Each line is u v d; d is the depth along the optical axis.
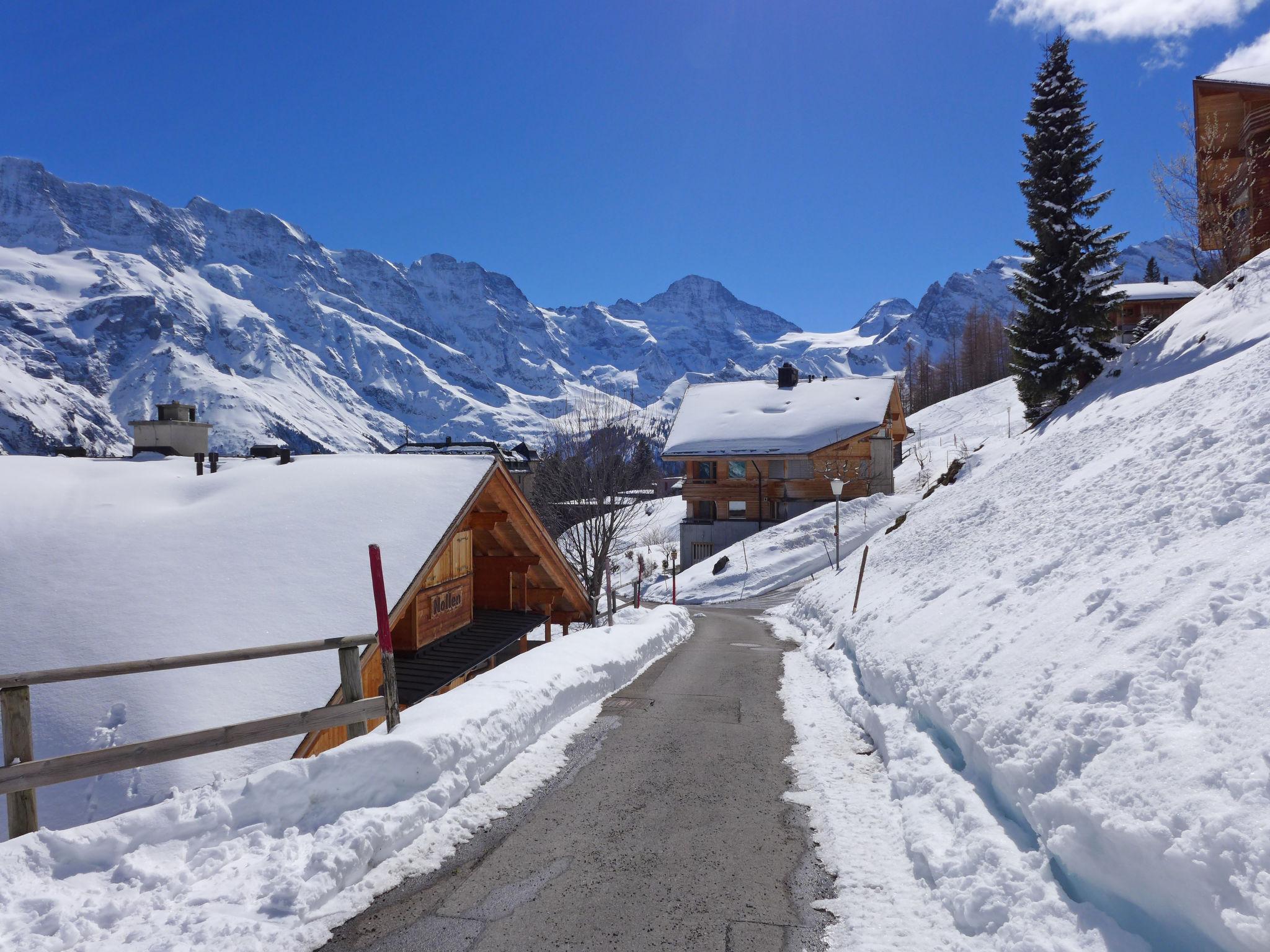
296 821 5.33
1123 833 3.68
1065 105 30.89
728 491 52.91
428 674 11.13
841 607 18.62
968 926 4.29
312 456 14.02
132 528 10.38
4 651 7.78
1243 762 3.47
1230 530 5.84
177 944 4.05
